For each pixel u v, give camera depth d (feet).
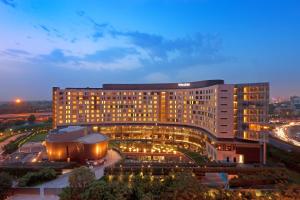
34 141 392.47
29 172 201.67
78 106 464.65
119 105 478.18
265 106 283.18
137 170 213.05
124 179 182.29
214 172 221.05
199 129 386.73
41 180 193.77
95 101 472.44
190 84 452.76
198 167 229.25
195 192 143.54
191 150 376.07
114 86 497.05
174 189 143.23
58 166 229.86
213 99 328.29
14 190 171.53
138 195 139.64
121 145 375.45
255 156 288.10
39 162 250.16
